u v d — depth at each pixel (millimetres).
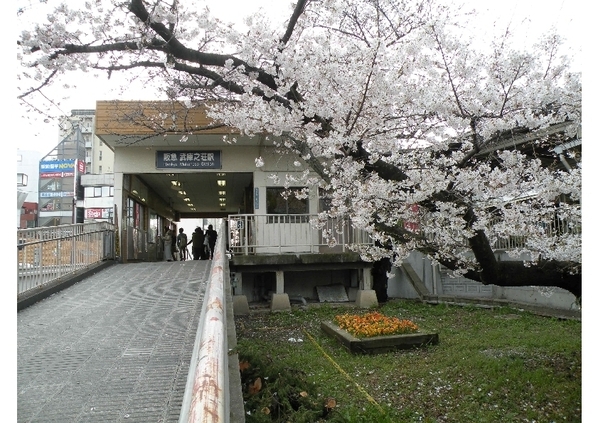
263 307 12625
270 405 4199
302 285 13641
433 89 5086
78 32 5723
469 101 5156
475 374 6219
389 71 5293
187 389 1348
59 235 10078
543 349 7363
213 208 27359
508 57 4934
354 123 5344
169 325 6438
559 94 4930
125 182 14938
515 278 5676
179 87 7414
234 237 13156
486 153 5902
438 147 5629
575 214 5461
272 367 5125
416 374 6363
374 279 13500
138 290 9352
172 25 5223
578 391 5320
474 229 5191
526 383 5781
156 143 14070
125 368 4672
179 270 12039
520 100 5055
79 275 10625
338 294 13516
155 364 4785
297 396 4676
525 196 5711
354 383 6086
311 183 7191
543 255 5656
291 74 5336
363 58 5219
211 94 7301
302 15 6191
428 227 5992
